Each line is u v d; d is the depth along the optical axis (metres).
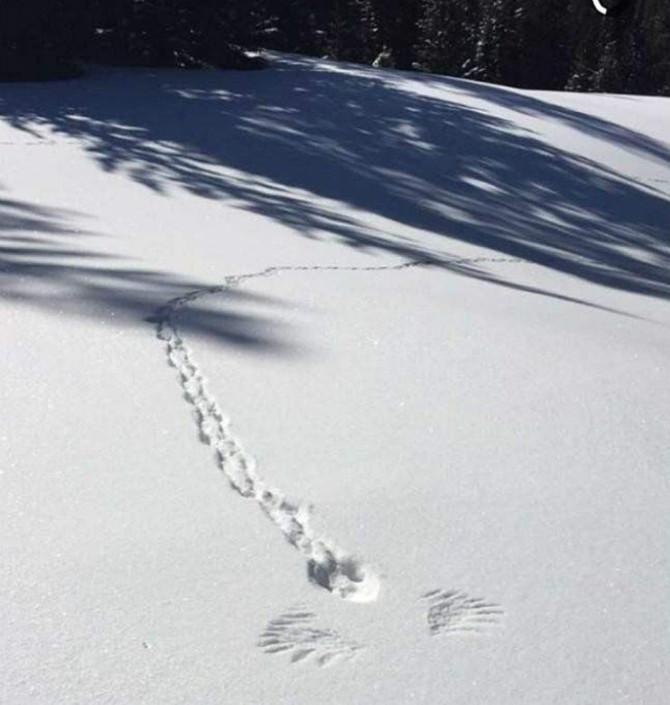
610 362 3.46
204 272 4.30
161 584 1.74
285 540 1.94
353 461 2.36
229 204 6.57
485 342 3.54
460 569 1.90
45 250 4.39
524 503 2.22
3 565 1.76
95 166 7.20
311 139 9.19
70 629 1.59
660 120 12.94
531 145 10.33
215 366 2.97
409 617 1.72
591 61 29.27
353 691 1.50
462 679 1.56
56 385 2.69
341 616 1.70
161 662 1.52
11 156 7.17
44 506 2.00
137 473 2.19
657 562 2.01
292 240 5.59
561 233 7.95
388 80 12.59
